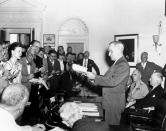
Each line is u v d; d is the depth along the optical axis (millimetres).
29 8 9414
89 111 2736
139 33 8656
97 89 5750
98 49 9500
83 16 9547
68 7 9578
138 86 5488
